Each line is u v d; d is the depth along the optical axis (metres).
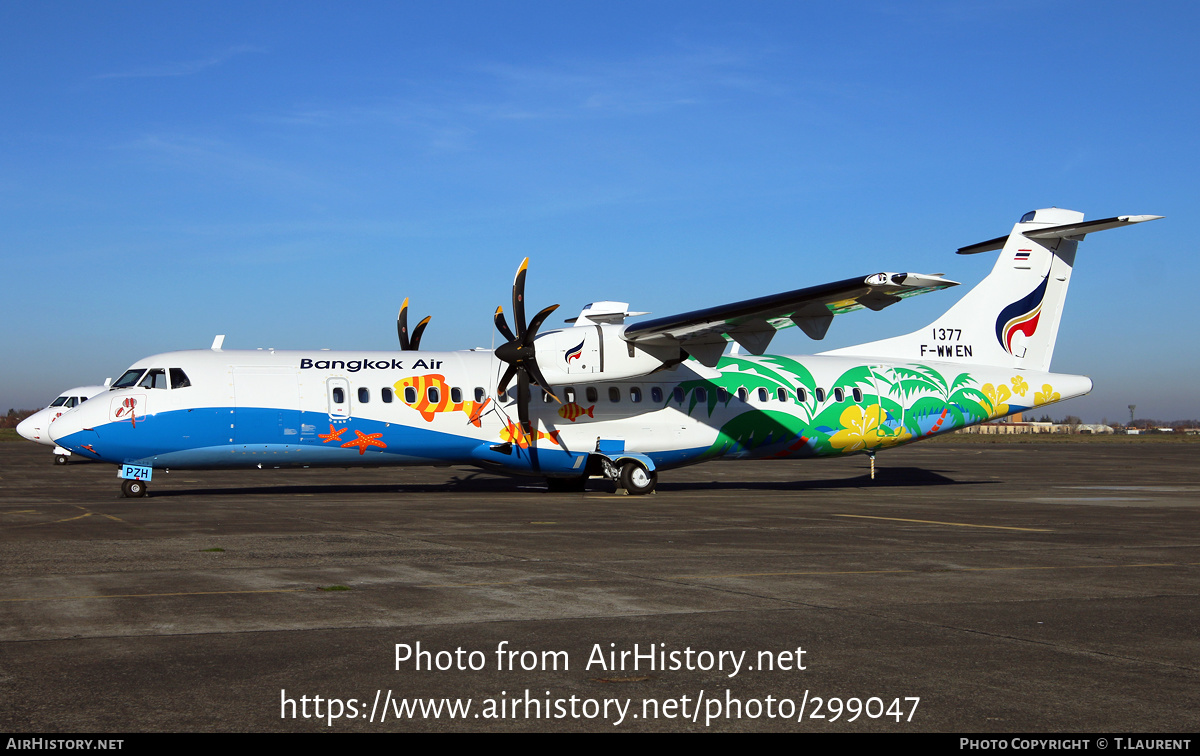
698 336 20.06
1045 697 5.49
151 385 19.17
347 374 20.17
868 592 8.66
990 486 24.69
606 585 8.93
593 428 21.34
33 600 8.04
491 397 20.81
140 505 17.42
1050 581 9.33
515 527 13.89
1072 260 24.73
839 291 16.73
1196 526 14.44
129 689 5.51
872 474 26.58
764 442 22.61
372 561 10.38
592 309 23.16
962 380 23.86
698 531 13.48
